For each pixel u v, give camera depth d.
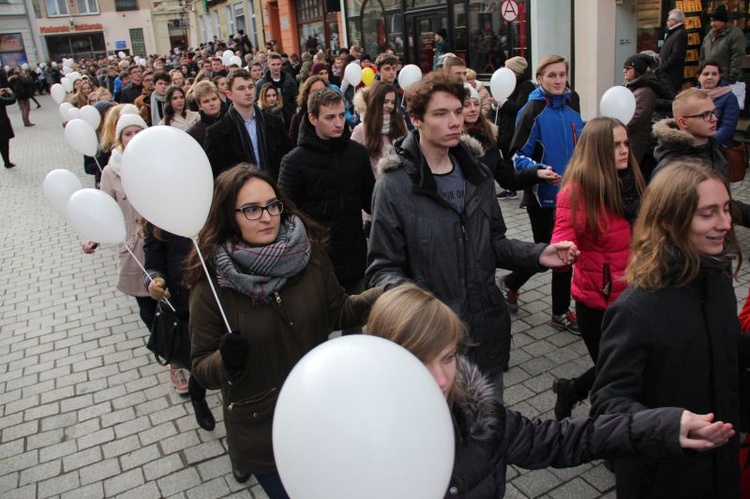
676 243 1.80
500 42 11.58
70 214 3.24
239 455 2.15
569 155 4.32
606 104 4.14
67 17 47.47
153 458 3.40
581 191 2.95
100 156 7.21
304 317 2.13
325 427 0.99
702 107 3.39
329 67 13.98
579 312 3.16
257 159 4.84
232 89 4.68
